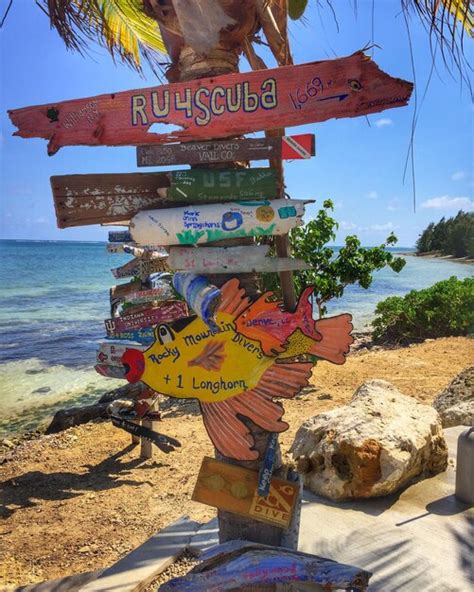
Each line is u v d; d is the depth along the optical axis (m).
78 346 15.51
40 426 8.60
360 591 1.92
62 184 2.05
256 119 1.98
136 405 5.72
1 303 25.91
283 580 1.98
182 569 3.46
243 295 2.10
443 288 15.91
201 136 2.04
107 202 2.09
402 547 3.44
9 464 6.14
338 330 2.08
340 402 8.05
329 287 9.82
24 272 47.66
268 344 2.08
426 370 10.26
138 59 3.44
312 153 2.05
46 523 4.50
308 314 2.08
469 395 6.52
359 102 1.89
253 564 2.03
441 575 3.13
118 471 5.71
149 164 2.10
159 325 2.16
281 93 1.95
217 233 2.04
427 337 15.50
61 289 33.12
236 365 2.10
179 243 2.08
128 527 4.33
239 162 2.21
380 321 15.98
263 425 2.08
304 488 4.35
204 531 3.82
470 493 4.04
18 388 11.11
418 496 4.18
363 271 9.84
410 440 4.23
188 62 2.25
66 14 2.52
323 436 4.38
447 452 4.70
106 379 11.82
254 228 2.04
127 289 5.87
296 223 2.04
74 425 7.93
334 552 3.40
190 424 7.32
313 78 1.92
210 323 1.97
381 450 4.09
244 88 1.98
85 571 3.68
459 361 10.98
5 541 4.20
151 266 5.79
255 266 2.10
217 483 2.24
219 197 2.08
